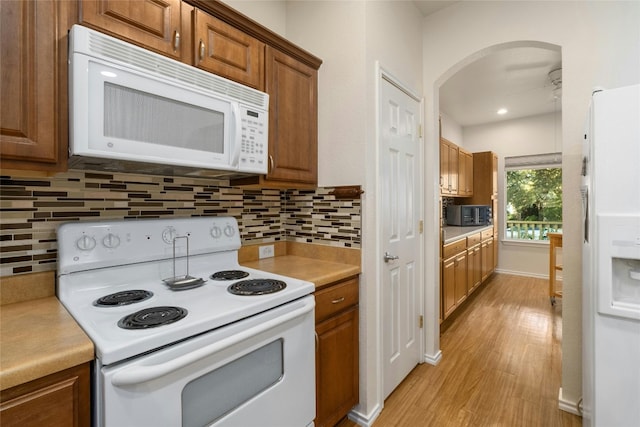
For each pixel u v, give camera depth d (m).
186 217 1.54
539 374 2.11
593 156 1.09
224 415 0.97
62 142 0.94
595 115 1.08
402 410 1.76
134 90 1.03
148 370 0.77
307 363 1.26
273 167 1.55
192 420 0.89
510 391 1.93
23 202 1.11
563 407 1.74
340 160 1.74
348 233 1.71
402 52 2.01
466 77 3.26
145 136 1.06
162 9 1.15
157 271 1.36
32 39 0.88
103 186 1.29
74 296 1.13
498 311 3.34
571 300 1.72
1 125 0.83
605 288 1.05
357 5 1.67
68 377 0.74
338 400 1.52
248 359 1.04
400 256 2.01
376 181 1.73
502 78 3.29
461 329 2.88
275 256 1.98
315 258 1.88
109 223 1.23
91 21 0.98
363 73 1.64
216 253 1.57
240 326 1.01
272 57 1.55
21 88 0.86
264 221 1.94
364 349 1.65
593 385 1.09
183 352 0.87
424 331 2.31
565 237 1.73
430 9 2.22
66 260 1.11
